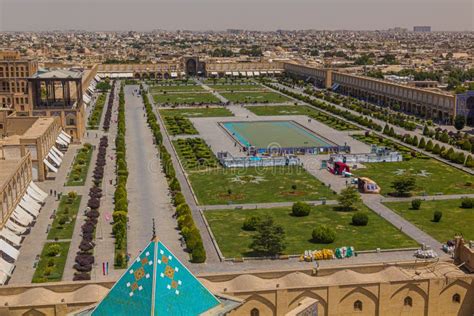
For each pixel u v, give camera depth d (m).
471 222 112.19
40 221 111.62
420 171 152.25
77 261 90.62
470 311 68.12
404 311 67.25
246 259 93.94
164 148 167.25
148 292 48.50
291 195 129.75
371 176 147.00
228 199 126.44
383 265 70.00
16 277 86.50
